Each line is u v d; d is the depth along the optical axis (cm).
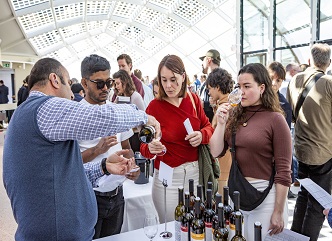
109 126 98
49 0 1073
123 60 357
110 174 153
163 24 1441
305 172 239
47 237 102
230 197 158
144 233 146
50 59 116
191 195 134
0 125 941
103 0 1270
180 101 179
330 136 224
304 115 230
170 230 148
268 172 153
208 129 180
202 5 1216
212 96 240
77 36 1577
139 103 313
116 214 181
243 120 158
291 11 670
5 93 1076
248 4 785
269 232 142
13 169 100
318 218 222
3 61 1298
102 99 167
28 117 99
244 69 157
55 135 97
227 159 225
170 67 165
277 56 722
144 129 113
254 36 783
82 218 109
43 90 111
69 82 119
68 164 104
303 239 130
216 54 309
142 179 236
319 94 221
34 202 100
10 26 1110
